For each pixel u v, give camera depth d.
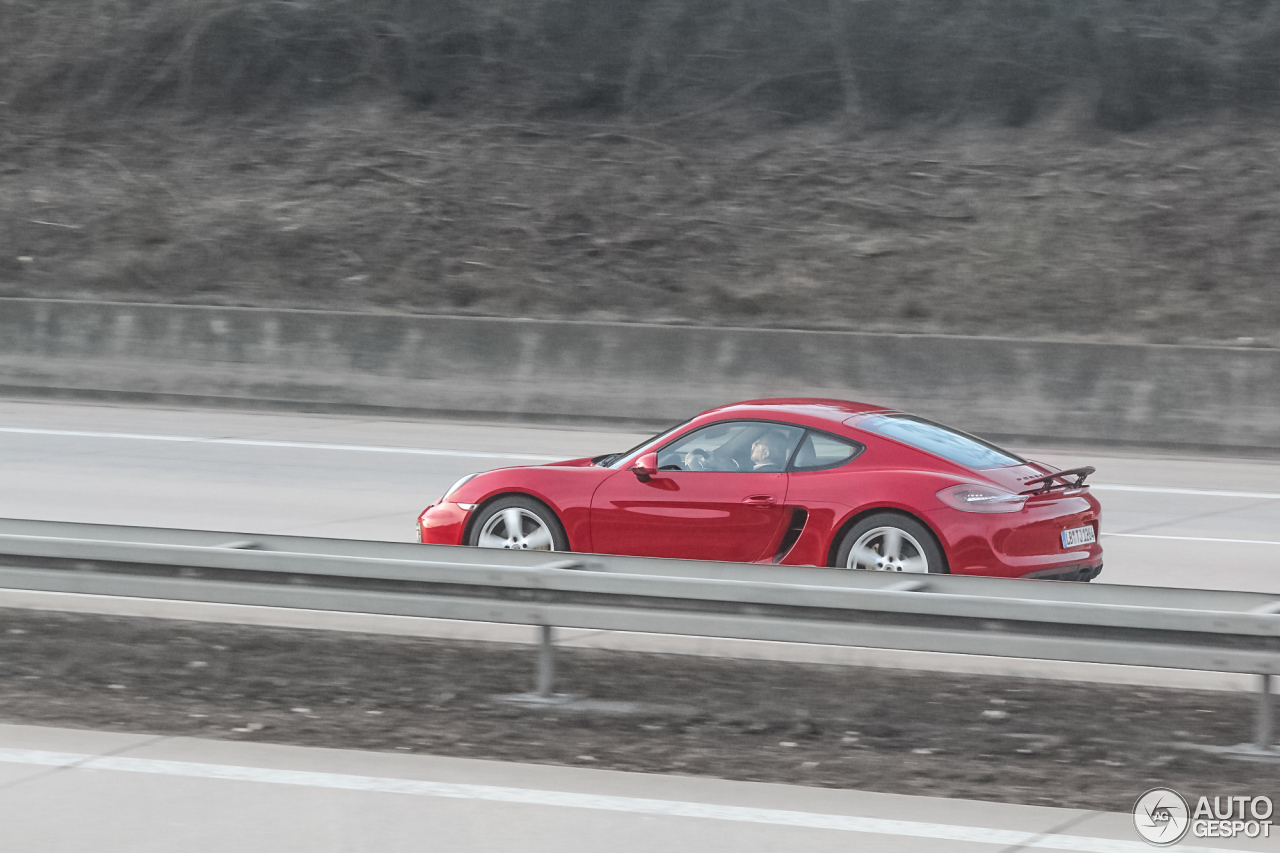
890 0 57.47
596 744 12.52
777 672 14.92
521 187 52.28
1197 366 36.03
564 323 40.28
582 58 58.81
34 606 17.94
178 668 15.08
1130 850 9.75
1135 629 11.84
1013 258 45.56
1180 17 54.22
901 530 16.52
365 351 41.75
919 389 37.75
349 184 53.72
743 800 10.81
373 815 10.34
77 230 52.56
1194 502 28.69
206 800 10.65
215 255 50.38
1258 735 12.20
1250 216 45.91
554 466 18.67
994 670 15.05
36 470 30.97
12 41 64.19
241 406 42.50
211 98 60.34
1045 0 55.47
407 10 61.53
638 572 13.73
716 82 57.16
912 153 52.19
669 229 49.12
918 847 9.76
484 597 13.38
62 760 11.69
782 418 17.86
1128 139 51.19
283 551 14.41
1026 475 17.25
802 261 46.78
